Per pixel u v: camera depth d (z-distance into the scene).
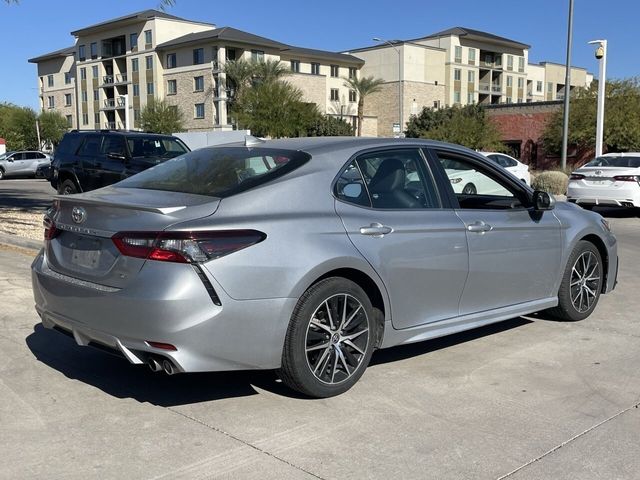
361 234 4.28
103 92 82.12
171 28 74.56
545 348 5.37
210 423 3.87
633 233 13.19
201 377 4.64
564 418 3.98
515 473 3.30
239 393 4.34
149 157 13.30
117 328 3.79
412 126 60.81
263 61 64.44
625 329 5.95
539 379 4.64
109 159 13.35
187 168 4.63
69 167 13.99
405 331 4.61
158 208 3.80
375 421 3.91
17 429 3.77
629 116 38.09
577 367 4.91
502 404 4.18
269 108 57.00
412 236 4.54
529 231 5.43
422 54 81.00
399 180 4.74
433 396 4.30
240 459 3.43
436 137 49.28
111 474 3.26
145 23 74.50
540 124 45.94
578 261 6.08
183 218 3.75
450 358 5.09
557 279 5.83
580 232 5.96
